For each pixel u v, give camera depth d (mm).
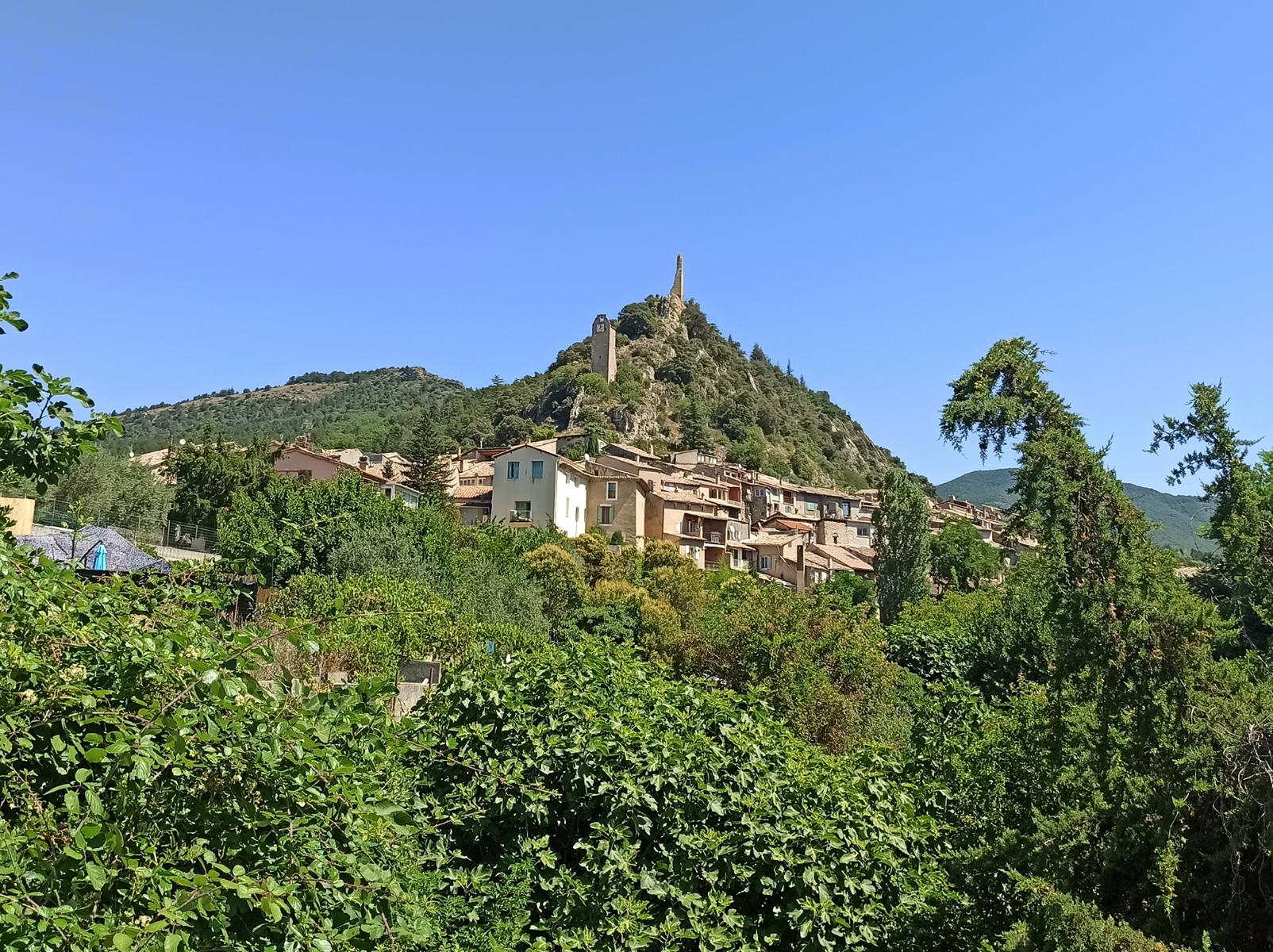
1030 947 5480
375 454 74000
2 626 3367
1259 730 5465
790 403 147625
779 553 65188
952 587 52906
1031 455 6023
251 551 5164
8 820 3355
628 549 44938
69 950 2793
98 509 34656
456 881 6164
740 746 7574
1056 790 6992
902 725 17062
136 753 3092
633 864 6648
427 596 19250
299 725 3576
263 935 3430
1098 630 5930
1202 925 5539
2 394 4418
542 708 7738
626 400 110312
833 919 6180
